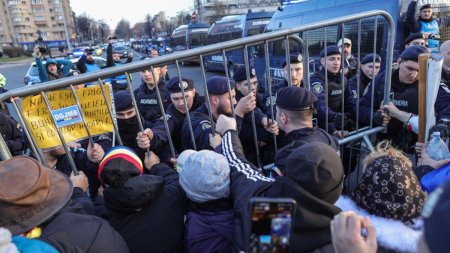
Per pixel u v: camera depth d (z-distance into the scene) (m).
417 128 2.58
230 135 1.95
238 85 3.10
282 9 9.70
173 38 28.50
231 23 16.50
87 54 8.95
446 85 2.70
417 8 6.23
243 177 1.55
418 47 2.87
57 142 1.89
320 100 3.13
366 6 6.74
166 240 1.61
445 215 0.66
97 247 1.32
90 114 1.95
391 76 2.98
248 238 1.03
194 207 1.61
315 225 1.14
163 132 2.47
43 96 1.80
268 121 2.44
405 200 1.28
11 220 1.22
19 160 1.32
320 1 8.05
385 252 1.21
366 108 3.18
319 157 1.21
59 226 1.31
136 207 1.53
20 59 46.47
